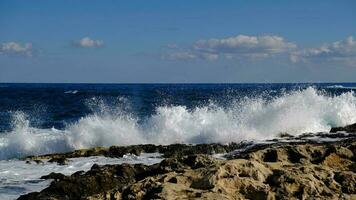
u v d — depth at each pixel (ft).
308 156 31.12
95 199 23.34
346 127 62.23
